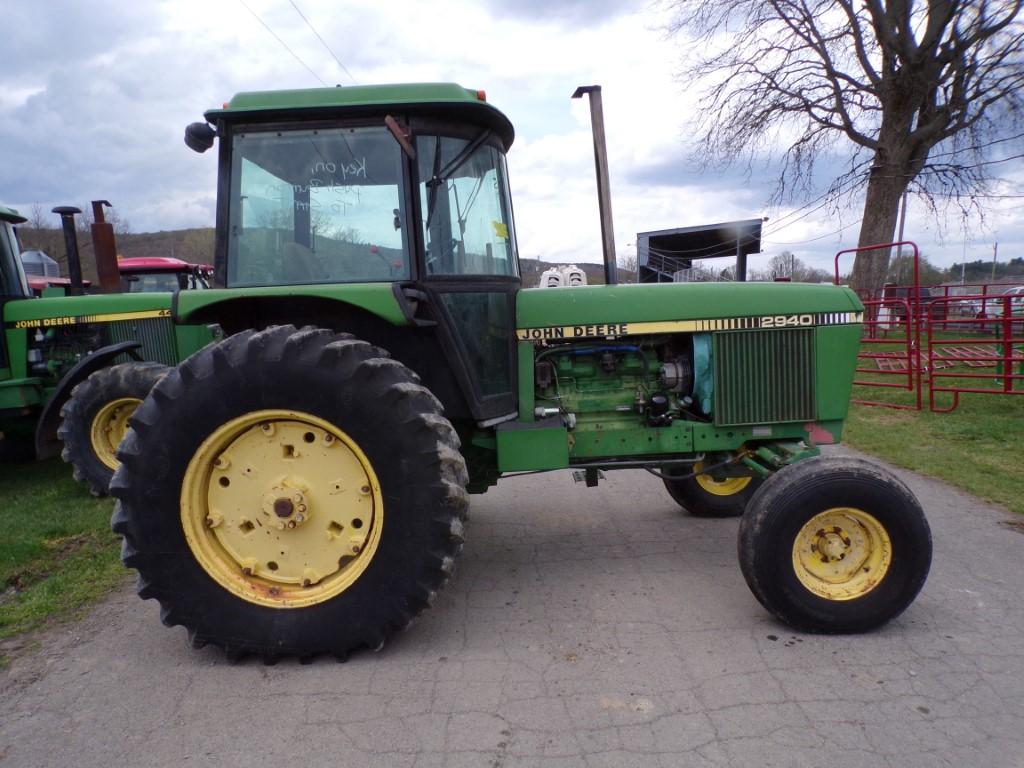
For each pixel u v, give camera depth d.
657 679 2.62
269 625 2.76
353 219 3.13
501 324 3.48
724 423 3.62
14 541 4.19
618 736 2.28
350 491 2.82
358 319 3.21
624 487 5.52
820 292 3.65
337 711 2.46
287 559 2.85
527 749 2.22
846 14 16.66
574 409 3.76
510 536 4.37
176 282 9.95
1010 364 8.25
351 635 2.76
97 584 3.66
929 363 8.16
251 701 2.54
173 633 3.11
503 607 3.31
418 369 3.26
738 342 3.61
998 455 6.12
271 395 2.72
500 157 3.55
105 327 6.21
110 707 2.52
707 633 2.98
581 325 3.60
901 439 6.80
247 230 3.15
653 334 3.71
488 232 3.45
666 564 3.82
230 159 3.14
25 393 6.01
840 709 2.40
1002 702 2.42
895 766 2.10
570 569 3.78
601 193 3.67
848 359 3.63
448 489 2.72
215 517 2.86
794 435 3.71
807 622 2.91
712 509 4.59
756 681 2.59
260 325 3.26
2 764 2.20
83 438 5.43
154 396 2.79
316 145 3.13
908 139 16.19
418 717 2.41
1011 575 3.55
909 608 3.18
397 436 2.71
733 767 2.11
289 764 2.18
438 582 2.77
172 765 2.18
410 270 3.09
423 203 3.14
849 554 2.95
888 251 16.48
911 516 2.86
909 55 15.58
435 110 3.12
